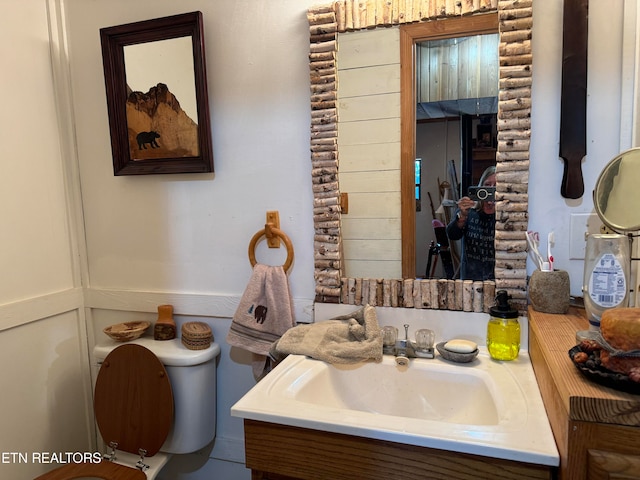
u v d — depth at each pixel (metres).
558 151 1.08
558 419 0.67
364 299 1.24
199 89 1.34
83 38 1.47
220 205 1.40
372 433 0.77
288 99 1.29
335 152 1.22
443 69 1.12
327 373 1.06
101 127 1.49
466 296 1.15
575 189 1.05
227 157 1.37
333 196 1.24
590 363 0.64
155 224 1.47
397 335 1.17
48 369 1.45
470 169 1.12
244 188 1.37
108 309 1.56
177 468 1.53
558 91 1.07
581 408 0.59
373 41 1.17
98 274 1.57
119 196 1.50
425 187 1.17
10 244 1.33
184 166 1.38
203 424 1.38
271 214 1.34
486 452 0.70
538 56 1.08
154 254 1.49
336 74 1.20
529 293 1.06
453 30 1.10
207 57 1.35
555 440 0.70
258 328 1.31
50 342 1.46
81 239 1.56
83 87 1.49
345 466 0.80
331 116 1.21
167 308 1.45
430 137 1.15
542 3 1.06
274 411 0.84
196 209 1.42
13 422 1.34
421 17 1.12
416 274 1.20
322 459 0.82
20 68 1.36
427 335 1.10
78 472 1.25
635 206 0.85
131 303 1.52
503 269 1.11
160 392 1.33
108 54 1.41
